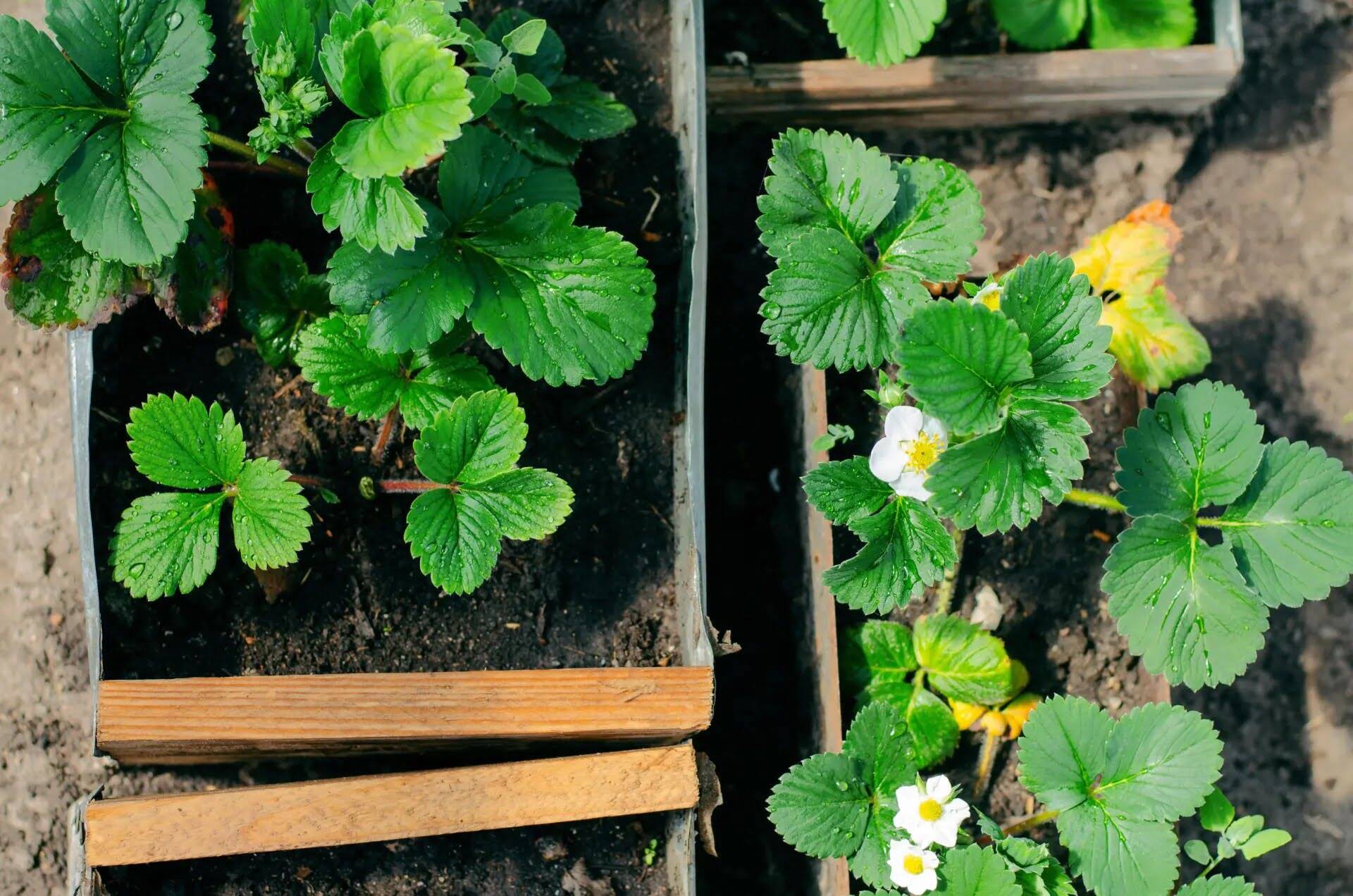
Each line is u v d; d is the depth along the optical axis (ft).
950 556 3.36
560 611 3.44
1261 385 3.99
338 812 3.26
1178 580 3.33
